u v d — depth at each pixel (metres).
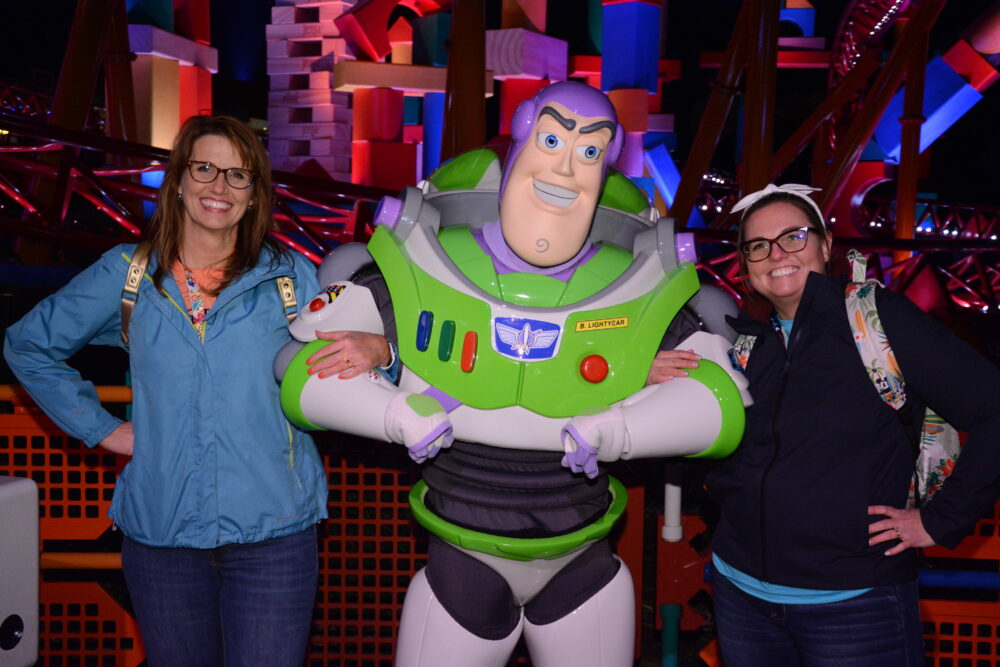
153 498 2.10
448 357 2.13
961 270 15.15
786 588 2.10
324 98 20.88
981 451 1.93
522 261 2.23
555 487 2.24
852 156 17.09
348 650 3.58
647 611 4.27
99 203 9.98
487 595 2.28
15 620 1.05
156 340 2.10
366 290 2.28
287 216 10.23
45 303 2.16
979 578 2.93
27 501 1.06
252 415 2.14
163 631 2.15
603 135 2.13
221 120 2.15
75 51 11.15
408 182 19.62
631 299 2.18
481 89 11.02
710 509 5.08
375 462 3.08
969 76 20.56
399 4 21.62
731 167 30.06
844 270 2.25
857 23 20.91
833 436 2.03
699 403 2.10
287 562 2.17
